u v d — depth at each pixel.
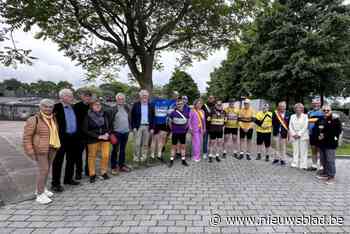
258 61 20.39
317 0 18.45
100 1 8.02
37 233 3.39
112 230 3.48
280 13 18.12
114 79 11.93
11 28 7.01
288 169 7.02
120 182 5.57
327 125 5.94
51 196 4.68
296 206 4.40
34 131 4.29
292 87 18.84
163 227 3.58
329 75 17.81
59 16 8.13
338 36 17.67
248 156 8.23
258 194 4.96
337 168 7.28
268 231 3.53
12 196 4.65
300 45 17.62
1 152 8.46
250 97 26.08
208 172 6.52
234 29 9.53
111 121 6.14
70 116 5.09
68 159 5.27
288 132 7.54
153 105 7.18
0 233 3.38
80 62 10.44
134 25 9.12
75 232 3.42
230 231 3.50
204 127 7.87
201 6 8.26
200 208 4.24
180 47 11.45
